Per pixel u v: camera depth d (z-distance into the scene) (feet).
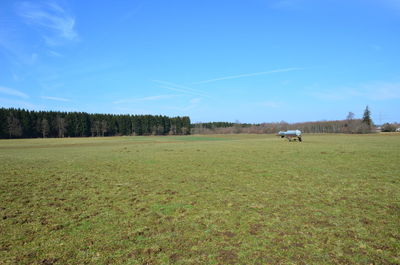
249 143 137.08
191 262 16.02
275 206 27.32
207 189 35.47
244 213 25.21
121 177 44.86
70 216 25.02
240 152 85.25
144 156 78.07
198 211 26.04
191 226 22.02
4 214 25.72
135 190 35.35
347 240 18.81
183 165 58.08
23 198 31.63
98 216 24.90
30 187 37.42
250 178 42.65
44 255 17.24
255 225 22.02
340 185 36.50
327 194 31.86
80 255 17.19
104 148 116.78
